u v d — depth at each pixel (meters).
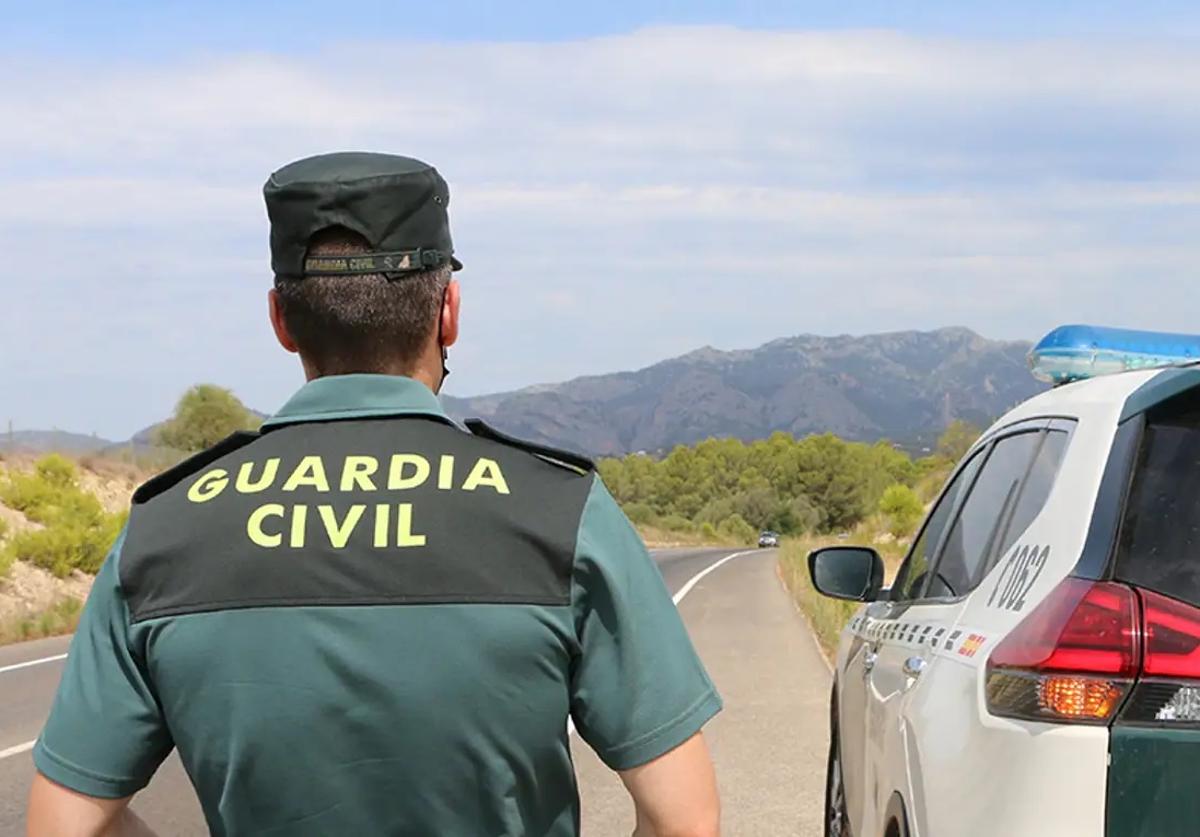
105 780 2.17
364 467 2.17
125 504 36.19
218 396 43.31
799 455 170.38
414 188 2.24
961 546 4.40
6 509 29.80
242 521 2.13
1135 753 2.69
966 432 62.25
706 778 2.20
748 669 15.51
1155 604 2.77
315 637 2.06
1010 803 2.82
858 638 5.68
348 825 2.08
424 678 2.05
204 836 7.76
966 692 3.24
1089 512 3.02
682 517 156.88
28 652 17.62
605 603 2.12
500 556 2.09
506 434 2.24
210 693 2.09
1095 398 3.44
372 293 2.22
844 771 5.78
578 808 2.26
